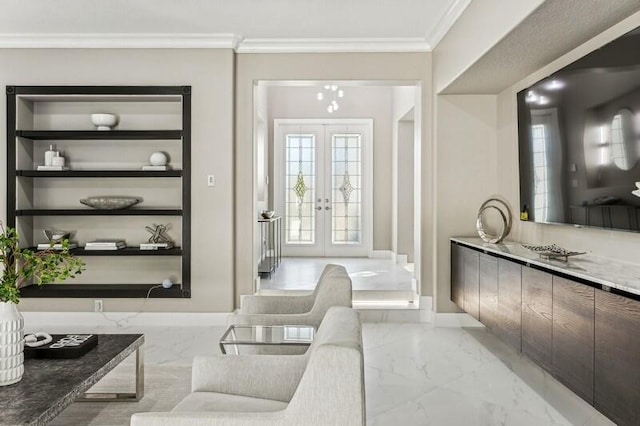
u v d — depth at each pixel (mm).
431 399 2924
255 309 3186
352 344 1508
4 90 4668
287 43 4754
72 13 4145
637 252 2613
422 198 4852
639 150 2410
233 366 1930
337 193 8430
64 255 2326
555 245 3514
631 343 1904
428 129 4824
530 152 3719
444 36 4336
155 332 4469
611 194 2658
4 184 4660
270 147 8414
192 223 4707
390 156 8367
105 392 3014
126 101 4883
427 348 3984
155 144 4910
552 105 3334
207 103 4691
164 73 4699
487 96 4668
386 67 4809
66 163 4898
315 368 1467
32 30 4516
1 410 1824
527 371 3426
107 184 4898
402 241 7742
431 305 4848
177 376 3314
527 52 3273
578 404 2846
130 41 4652
